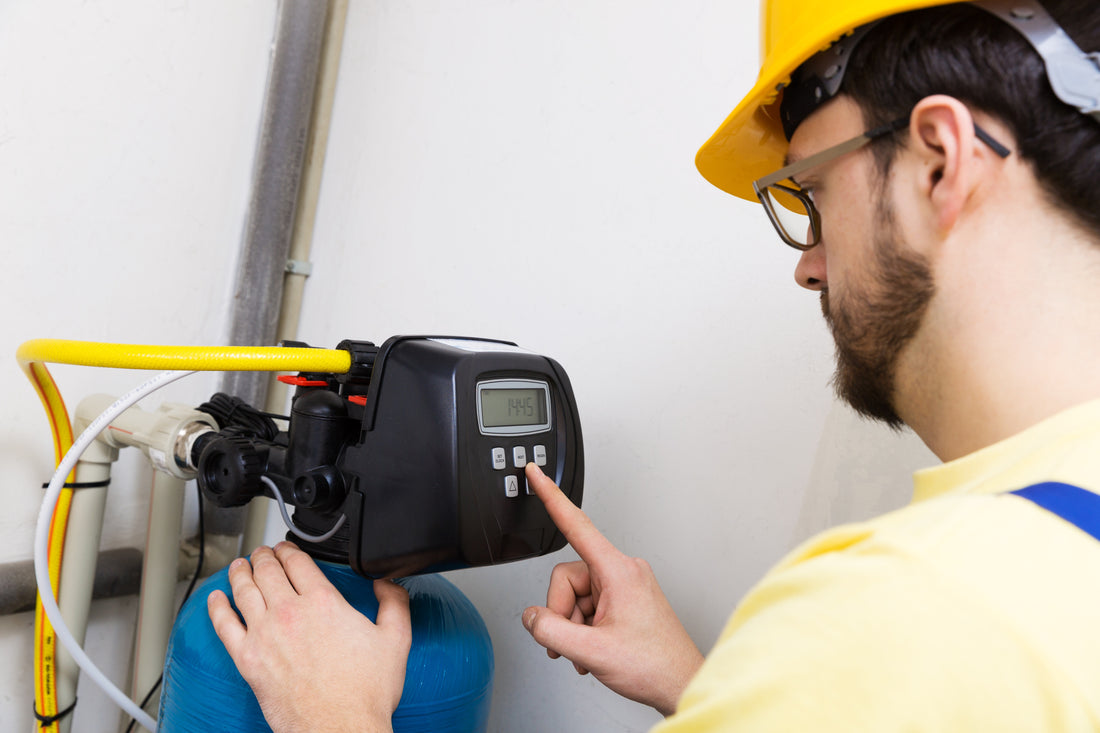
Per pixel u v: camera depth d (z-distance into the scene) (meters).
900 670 0.22
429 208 0.98
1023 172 0.32
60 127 0.81
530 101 0.90
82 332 0.86
